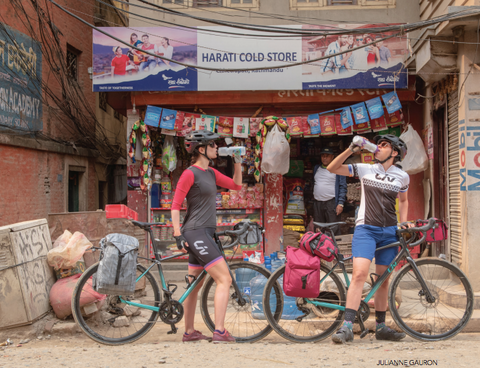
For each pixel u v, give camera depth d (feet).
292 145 27.68
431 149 21.84
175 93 23.26
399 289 14.58
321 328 12.67
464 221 17.49
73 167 33.24
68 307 14.01
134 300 13.10
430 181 22.16
